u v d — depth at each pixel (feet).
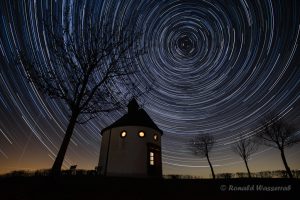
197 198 28.89
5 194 25.76
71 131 28.09
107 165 58.18
